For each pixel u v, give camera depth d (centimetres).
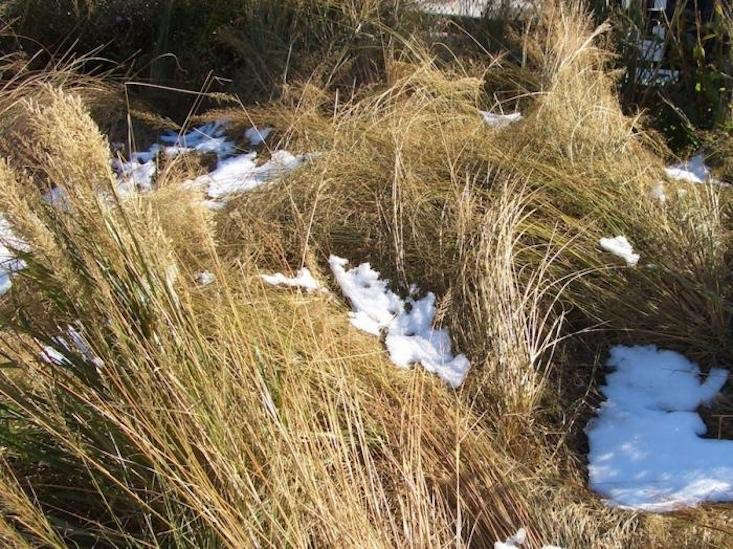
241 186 458
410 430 269
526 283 356
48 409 241
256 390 243
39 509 225
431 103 472
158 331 230
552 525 252
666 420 300
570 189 399
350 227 395
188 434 225
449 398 299
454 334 332
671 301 347
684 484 270
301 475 227
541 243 375
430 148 435
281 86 561
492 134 446
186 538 213
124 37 645
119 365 227
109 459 236
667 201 392
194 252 348
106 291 220
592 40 540
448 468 268
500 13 615
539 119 441
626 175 407
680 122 520
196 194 320
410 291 359
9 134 464
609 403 316
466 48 589
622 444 293
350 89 560
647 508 264
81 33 631
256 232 388
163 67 623
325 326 305
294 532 213
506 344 312
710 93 504
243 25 618
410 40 569
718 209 391
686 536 248
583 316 351
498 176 410
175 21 633
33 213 219
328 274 372
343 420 274
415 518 239
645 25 552
